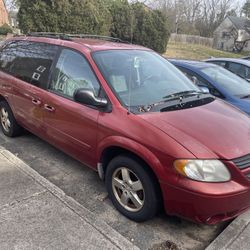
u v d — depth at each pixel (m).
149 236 3.56
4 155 4.85
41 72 4.91
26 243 3.18
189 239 3.57
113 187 3.89
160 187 3.39
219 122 3.75
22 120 5.37
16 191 3.99
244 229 3.66
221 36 68.38
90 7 20.92
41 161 5.07
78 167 4.93
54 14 19.94
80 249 3.14
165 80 4.52
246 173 3.30
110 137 3.74
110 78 4.08
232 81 6.73
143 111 3.76
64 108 4.35
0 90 5.73
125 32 25.92
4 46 6.01
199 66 6.94
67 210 3.67
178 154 3.24
